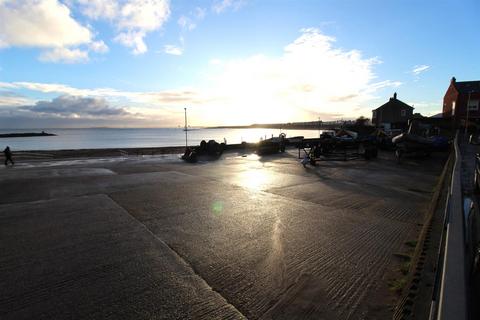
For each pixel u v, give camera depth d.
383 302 2.90
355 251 4.14
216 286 3.27
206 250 4.23
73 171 12.72
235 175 11.34
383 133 25.94
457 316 1.50
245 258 3.97
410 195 7.63
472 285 2.61
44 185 9.33
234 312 2.81
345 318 2.68
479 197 6.18
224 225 5.32
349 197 7.46
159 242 4.54
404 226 5.17
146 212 6.18
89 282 3.36
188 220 5.62
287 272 3.57
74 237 4.76
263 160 17.23
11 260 3.94
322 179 10.29
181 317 2.74
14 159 20.94
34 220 5.66
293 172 12.10
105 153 27.42
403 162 15.47
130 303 2.96
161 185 9.24
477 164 6.82
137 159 18.59
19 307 2.91
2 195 7.87
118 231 5.03
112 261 3.89
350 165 14.38
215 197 7.57
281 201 7.09
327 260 3.88
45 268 3.71
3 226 5.32
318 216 5.83
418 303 2.66
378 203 6.81
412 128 25.12
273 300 3.00
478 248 2.91
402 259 3.86
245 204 6.82
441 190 7.22
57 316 2.76
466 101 41.16
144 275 3.51
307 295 3.07
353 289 3.17
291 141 28.03
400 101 53.34
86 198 7.49
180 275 3.51
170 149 31.58
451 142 21.30
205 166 14.40
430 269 3.20
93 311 2.83
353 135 25.17
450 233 2.68
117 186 9.10
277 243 4.47
